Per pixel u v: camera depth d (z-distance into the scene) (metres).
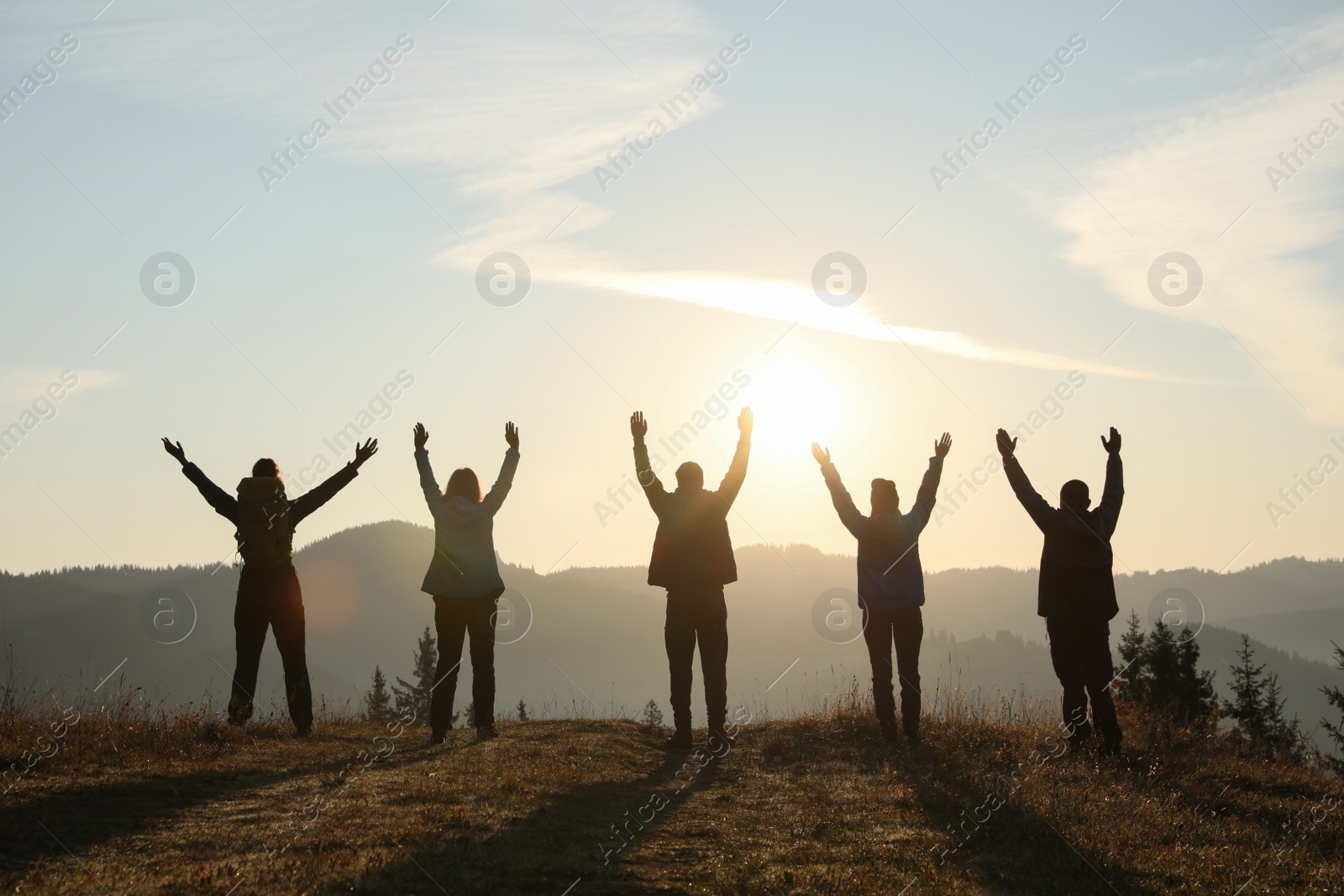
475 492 9.53
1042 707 11.30
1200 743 10.18
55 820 5.35
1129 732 10.56
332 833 5.26
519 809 6.11
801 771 8.41
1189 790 8.05
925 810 6.80
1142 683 30.44
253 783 6.57
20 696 8.48
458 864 4.85
